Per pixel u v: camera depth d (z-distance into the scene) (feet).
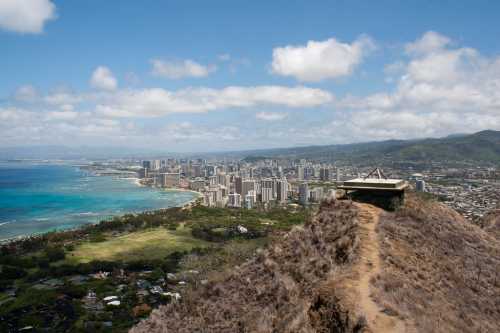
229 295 97.71
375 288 71.36
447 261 94.79
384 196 110.42
